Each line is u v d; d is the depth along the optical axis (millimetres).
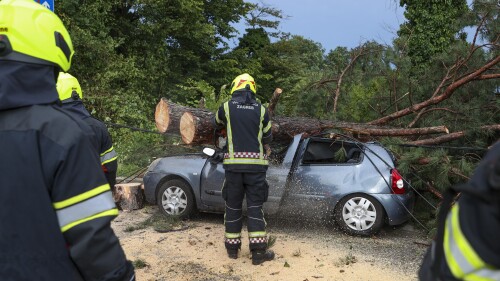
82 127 1695
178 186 6590
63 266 1607
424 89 8164
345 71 8711
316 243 5703
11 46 1669
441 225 1312
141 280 4496
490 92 7348
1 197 1587
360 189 5941
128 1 18812
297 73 33594
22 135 1601
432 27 19734
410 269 4836
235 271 4762
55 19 1846
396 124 7977
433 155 6090
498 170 1187
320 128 6617
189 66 24250
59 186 1593
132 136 11594
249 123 4992
